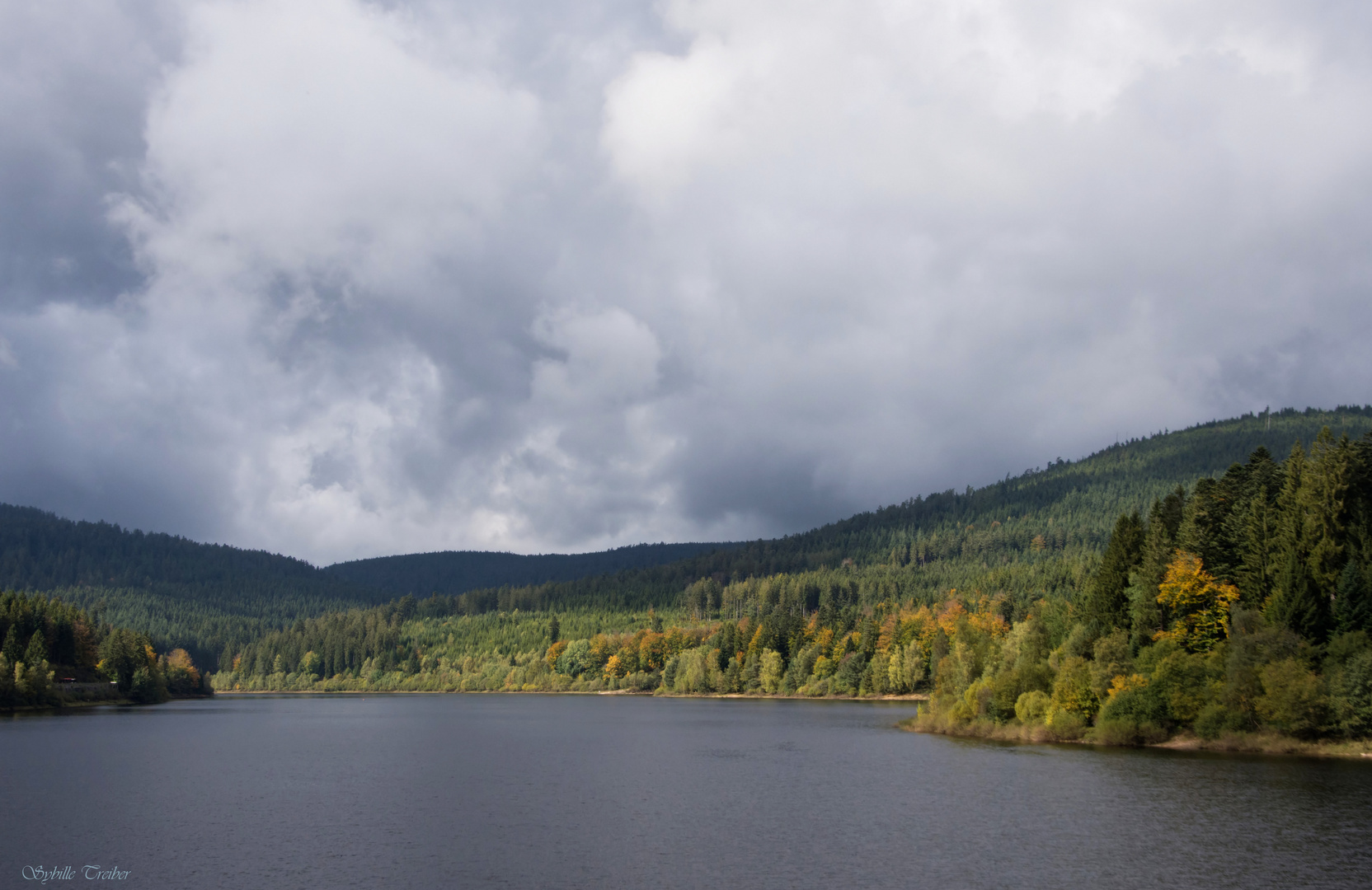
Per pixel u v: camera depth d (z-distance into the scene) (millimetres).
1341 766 91312
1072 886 55094
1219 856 60156
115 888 57969
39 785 99000
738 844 67688
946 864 60562
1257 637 103312
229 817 80188
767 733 159000
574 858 64250
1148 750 108250
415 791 94125
